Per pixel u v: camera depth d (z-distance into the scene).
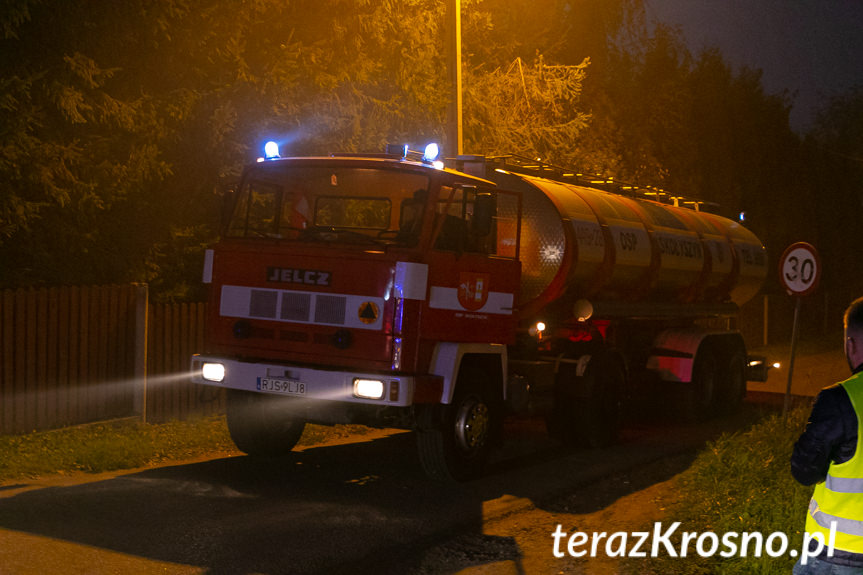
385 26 16.30
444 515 7.82
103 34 12.11
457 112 15.90
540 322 11.13
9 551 6.08
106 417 10.82
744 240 16.61
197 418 11.91
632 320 13.38
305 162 9.02
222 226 9.11
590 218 11.66
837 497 3.71
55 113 12.11
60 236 12.36
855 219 44.75
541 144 23.88
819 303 41.03
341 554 6.58
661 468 10.37
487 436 9.32
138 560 6.14
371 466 9.67
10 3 10.13
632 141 30.27
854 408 3.67
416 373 8.31
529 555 6.88
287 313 8.59
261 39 14.87
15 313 9.81
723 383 14.90
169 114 12.95
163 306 11.69
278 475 8.98
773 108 39.34
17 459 8.57
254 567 6.17
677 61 33.97
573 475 9.79
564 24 30.45
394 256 8.25
